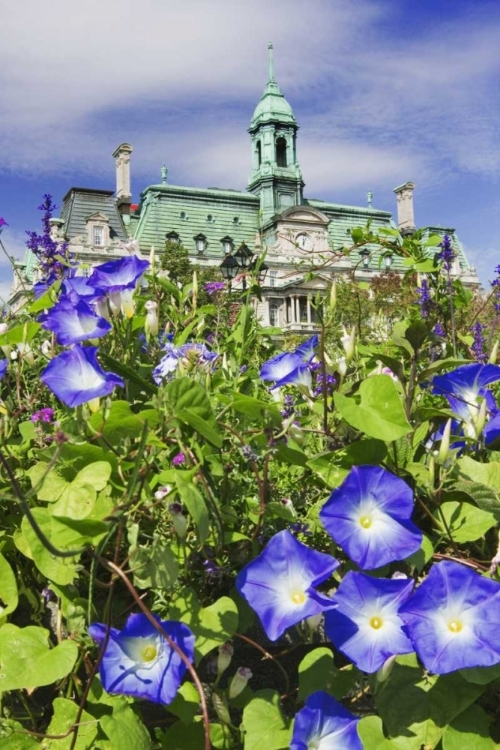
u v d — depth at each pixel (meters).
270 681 1.81
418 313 3.36
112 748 1.48
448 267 3.26
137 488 1.65
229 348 3.28
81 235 70.94
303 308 67.81
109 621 1.38
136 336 2.53
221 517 1.77
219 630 1.52
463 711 1.53
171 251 39.12
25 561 1.93
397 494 1.54
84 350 1.66
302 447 2.18
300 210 73.00
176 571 1.48
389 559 1.50
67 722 1.52
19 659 1.47
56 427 1.83
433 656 1.40
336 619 1.49
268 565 1.47
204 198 79.31
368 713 1.70
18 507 1.98
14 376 2.54
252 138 86.94
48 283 2.82
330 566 1.43
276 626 1.41
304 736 1.43
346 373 2.33
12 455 2.04
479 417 1.96
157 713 1.73
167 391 1.62
